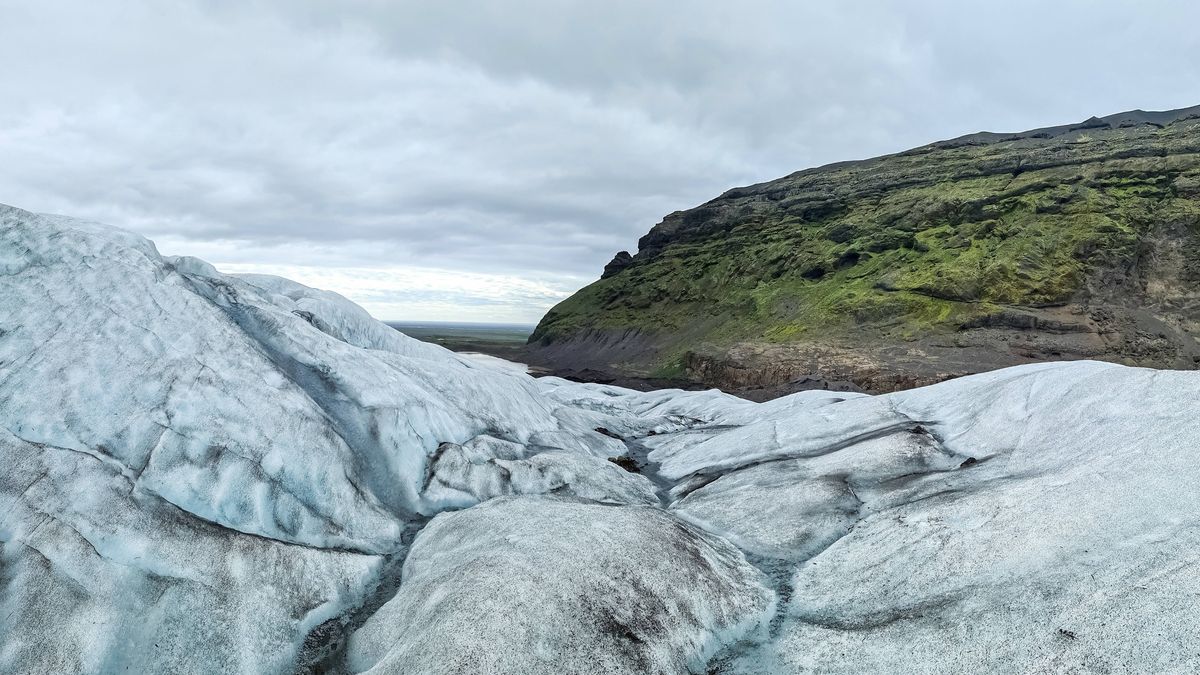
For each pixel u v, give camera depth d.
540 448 38.47
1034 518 20.31
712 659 18.52
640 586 19.33
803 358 113.00
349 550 23.55
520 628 16.36
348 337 41.72
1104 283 116.19
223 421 24.38
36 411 21.61
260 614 18.38
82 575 16.92
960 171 165.88
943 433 33.06
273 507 23.11
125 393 23.39
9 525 17.88
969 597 17.97
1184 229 119.38
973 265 126.12
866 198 179.75
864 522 25.83
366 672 16.22
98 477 19.80
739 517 28.72
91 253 28.08
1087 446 24.12
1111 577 16.08
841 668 17.06
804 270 160.88
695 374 127.31
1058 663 14.30
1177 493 18.53
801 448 37.00
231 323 29.73
